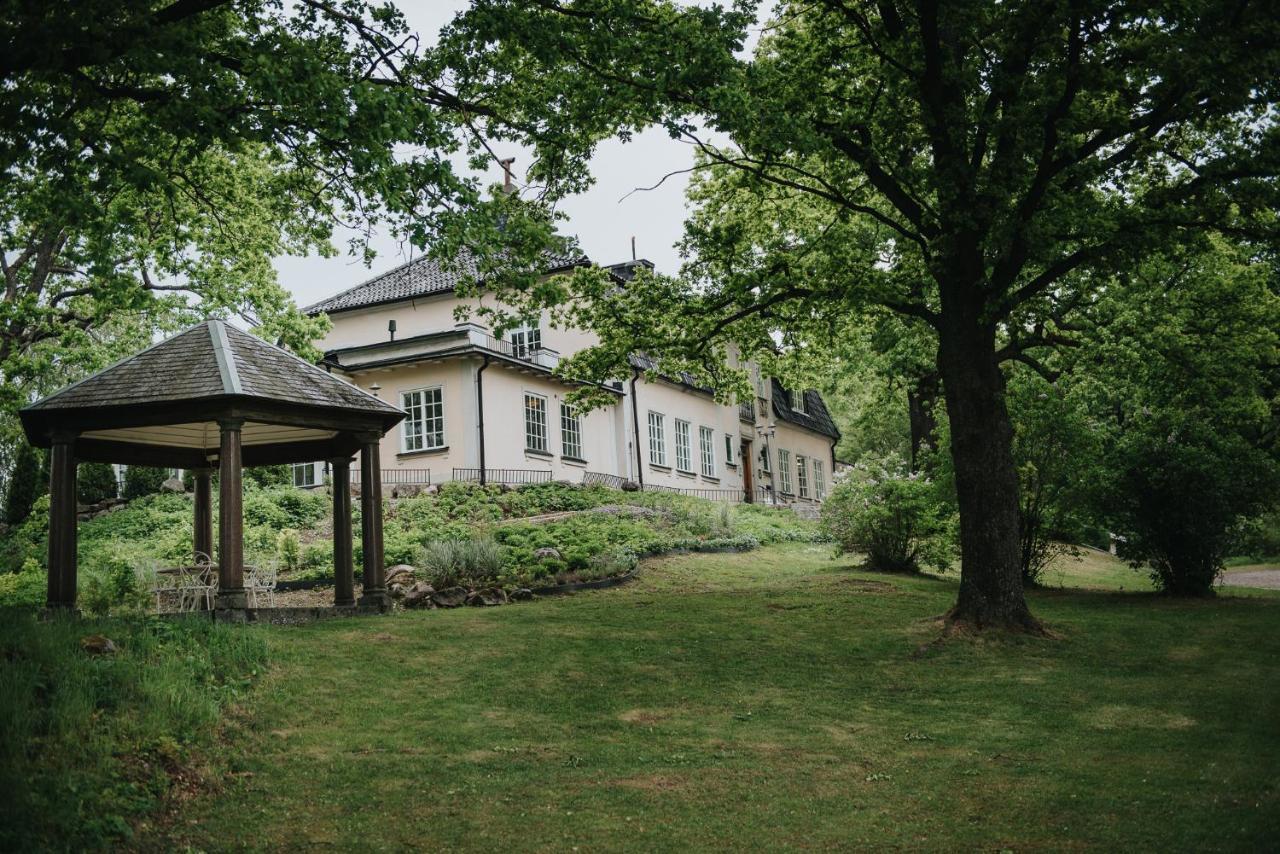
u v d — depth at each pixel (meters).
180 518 25.83
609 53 12.39
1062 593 19.28
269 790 7.79
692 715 10.41
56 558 14.26
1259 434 23.89
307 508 26.69
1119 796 7.78
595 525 23.92
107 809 6.85
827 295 16.09
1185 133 15.72
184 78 11.15
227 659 10.55
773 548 26.69
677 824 7.32
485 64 13.83
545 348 32.91
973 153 14.41
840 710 10.73
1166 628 14.86
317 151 13.42
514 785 8.13
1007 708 10.79
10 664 8.45
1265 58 12.02
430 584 18.06
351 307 36.25
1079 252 14.38
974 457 14.75
